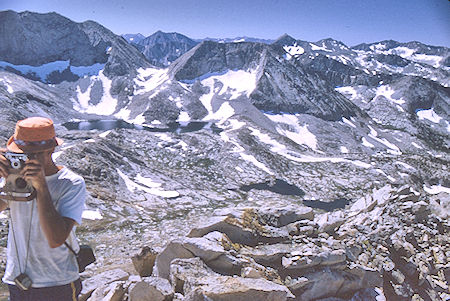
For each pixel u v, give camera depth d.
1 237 48.38
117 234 64.50
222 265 10.32
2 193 4.24
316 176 142.00
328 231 14.20
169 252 10.76
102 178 107.25
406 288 13.22
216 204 101.38
